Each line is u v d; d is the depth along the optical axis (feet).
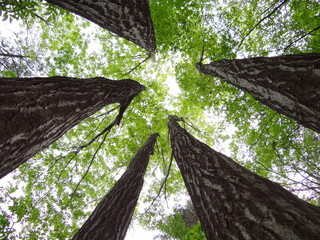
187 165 8.86
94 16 9.39
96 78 9.61
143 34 11.81
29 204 14.90
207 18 19.19
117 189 11.30
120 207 9.68
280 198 4.77
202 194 6.78
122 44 22.66
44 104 5.57
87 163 21.84
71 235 14.93
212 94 21.63
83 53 22.24
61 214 16.25
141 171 14.19
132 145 22.66
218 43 20.24
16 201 14.34
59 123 6.15
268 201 4.73
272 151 19.99
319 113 5.96
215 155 8.14
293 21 18.28
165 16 17.95
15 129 4.55
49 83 6.45
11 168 5.01
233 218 5.02
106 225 8.37
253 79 8.98
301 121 7.30
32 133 5.06
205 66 16.60
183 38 20.08
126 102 13.34
